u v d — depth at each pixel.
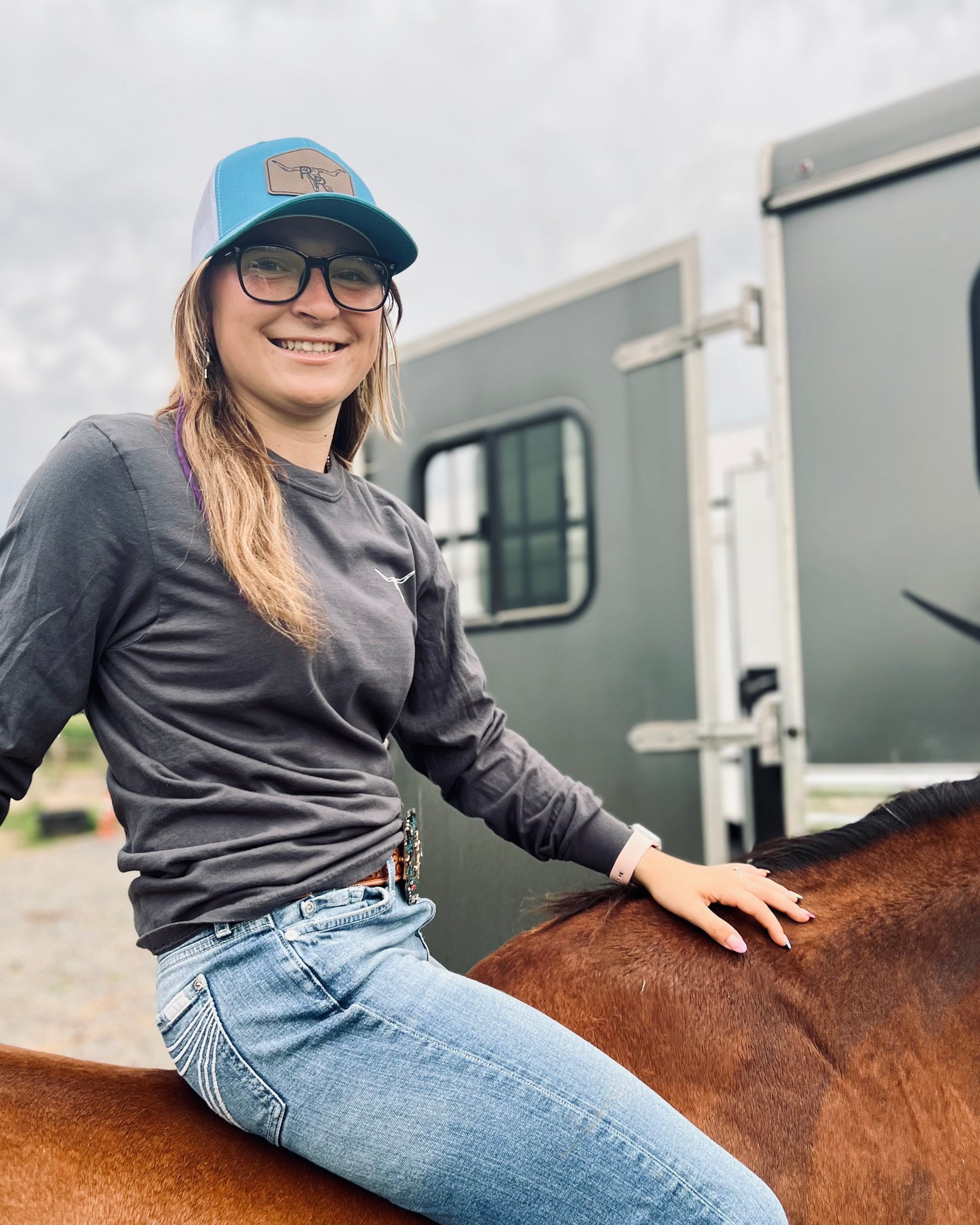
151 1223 1.07
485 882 1.95
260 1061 1.09
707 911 1.41
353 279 1.34
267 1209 1.10
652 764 3.23
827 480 2.96
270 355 1.31
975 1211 1.23
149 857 1.16
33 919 5.86
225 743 1.18
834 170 2.96
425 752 1.60
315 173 1.33
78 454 1.16
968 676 2.72
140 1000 4.35
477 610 3.67
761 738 3.02
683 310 3.20
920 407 2.83
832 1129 1.24
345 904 1.17
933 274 2.82
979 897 1.41
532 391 3.54
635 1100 1.09
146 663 1.18
